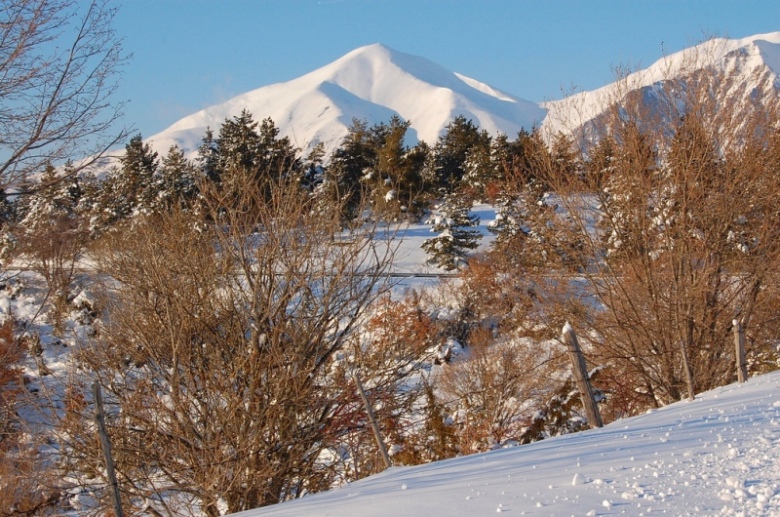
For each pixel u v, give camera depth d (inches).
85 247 606.5
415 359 596.4
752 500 185.2
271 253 538.9
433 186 2129.7
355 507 228.4
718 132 780.6
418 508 210.4
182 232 557.9
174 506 546.3
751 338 780.0
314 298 553.0
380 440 423.2
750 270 760.3
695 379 756.6
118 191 610.9
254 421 513.3
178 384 514.6
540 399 803.4
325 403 553.0
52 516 530.3
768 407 338.0
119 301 549.6
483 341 860.6
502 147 2358.5
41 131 492.1
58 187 535.5
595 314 804.0
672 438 285.6
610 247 798.5
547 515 186.2
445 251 1489.9
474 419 778.2
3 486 517.0
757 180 756.6
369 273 570.3
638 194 780.6
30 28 476.4
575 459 264.5
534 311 839.1
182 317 521.3
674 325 749.3
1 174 494.9
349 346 568.1
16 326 678.5
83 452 513.3
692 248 755.4
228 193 567.2
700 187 761.0
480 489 227.8
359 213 583.2
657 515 179.3
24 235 550.9
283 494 568.4
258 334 526.3
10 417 550.3
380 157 1788.9
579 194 813.9
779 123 770.2
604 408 829.2
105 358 530.6
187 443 516.1
